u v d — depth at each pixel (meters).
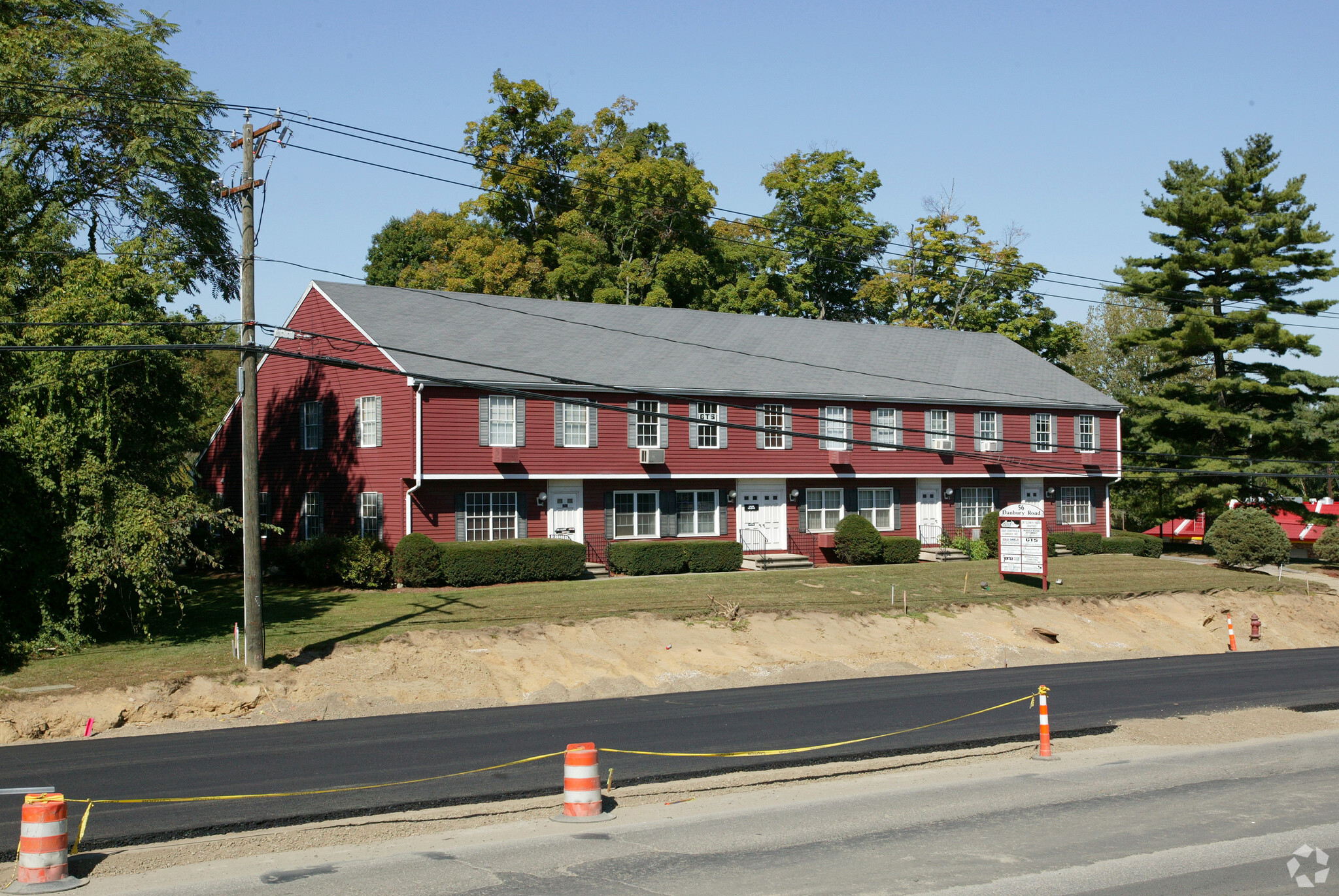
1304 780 16.66
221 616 28.80
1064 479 50.22
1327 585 44.25
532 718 21.25
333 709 21.77
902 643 30.33
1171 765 17.72
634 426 39.50
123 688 21.27
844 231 67.69
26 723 19.52
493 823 14.10
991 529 46.03
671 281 62.22
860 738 19.41
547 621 28.06
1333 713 22.72
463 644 25.77
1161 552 52.06
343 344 38.56
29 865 11.59
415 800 14.94
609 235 65.00
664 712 21.91
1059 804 15.16
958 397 46.88
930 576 39.22
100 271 25.30
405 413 35.69
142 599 24.83
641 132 70.25
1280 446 53.19
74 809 14.43
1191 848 12.96
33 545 23.94
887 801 15.35
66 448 23.97
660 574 38.09
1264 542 44.56
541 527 37.81
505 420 36.97
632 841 13.28
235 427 45.50
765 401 42.22
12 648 23.39
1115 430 51.78
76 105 35.09
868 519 44.72
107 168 37.66
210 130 38.69
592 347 41.38
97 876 11.91
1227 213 52.09
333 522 38.94
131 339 24.59
